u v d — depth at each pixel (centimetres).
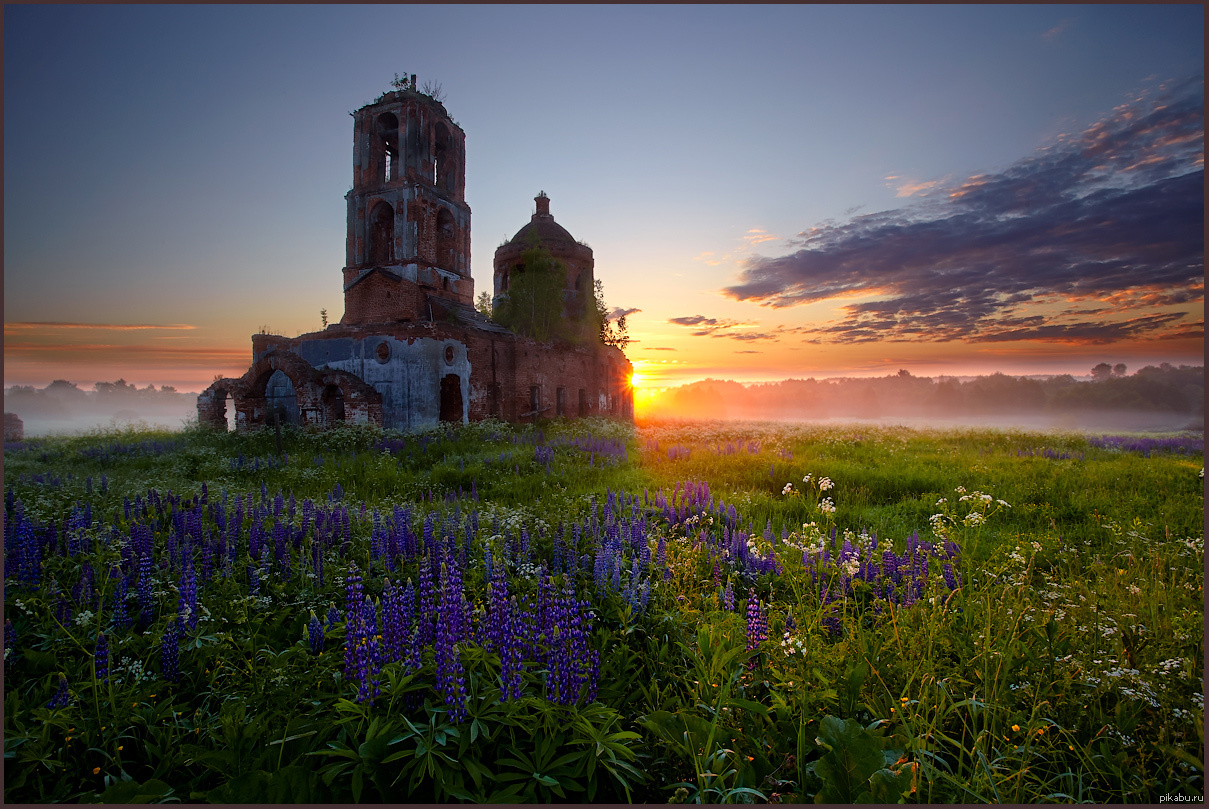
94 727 303
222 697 337
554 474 1265
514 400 2848
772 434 2280
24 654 365
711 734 276
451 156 2966
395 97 2703
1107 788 278
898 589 491
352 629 320
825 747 263
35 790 270
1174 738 300
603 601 483
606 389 3862
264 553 569
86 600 429
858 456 1574
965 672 364
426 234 2695
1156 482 1056
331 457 1520
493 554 587
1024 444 1919
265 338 2683
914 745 276
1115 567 571
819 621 433
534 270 3453
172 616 364
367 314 2591
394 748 283
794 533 666
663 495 934
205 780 281
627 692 360
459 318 2652
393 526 650
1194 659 354
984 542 697
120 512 771
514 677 294
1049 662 357
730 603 461
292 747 290
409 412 2272
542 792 269
